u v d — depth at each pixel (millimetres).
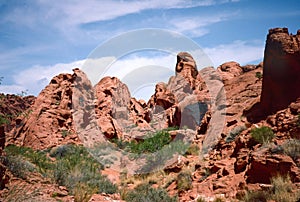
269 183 10984
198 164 15766
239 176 12328
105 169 18672
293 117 14805
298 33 20078
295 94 18750
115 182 15984
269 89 20234
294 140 12516
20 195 8328
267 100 20375
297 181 10352
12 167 10375
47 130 27609
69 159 18781
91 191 10867
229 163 14195
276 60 19438
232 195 11102
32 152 20141
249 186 10945
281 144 12516
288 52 18844
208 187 12461
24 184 9570
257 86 26688
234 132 18297
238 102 25141
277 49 19359
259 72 29078
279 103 19500
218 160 15633
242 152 14164
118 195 11523
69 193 10344
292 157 11484
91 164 17312
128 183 15969
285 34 19844
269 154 11859
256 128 14750
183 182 13617
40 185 10094
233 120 21188
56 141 26516
